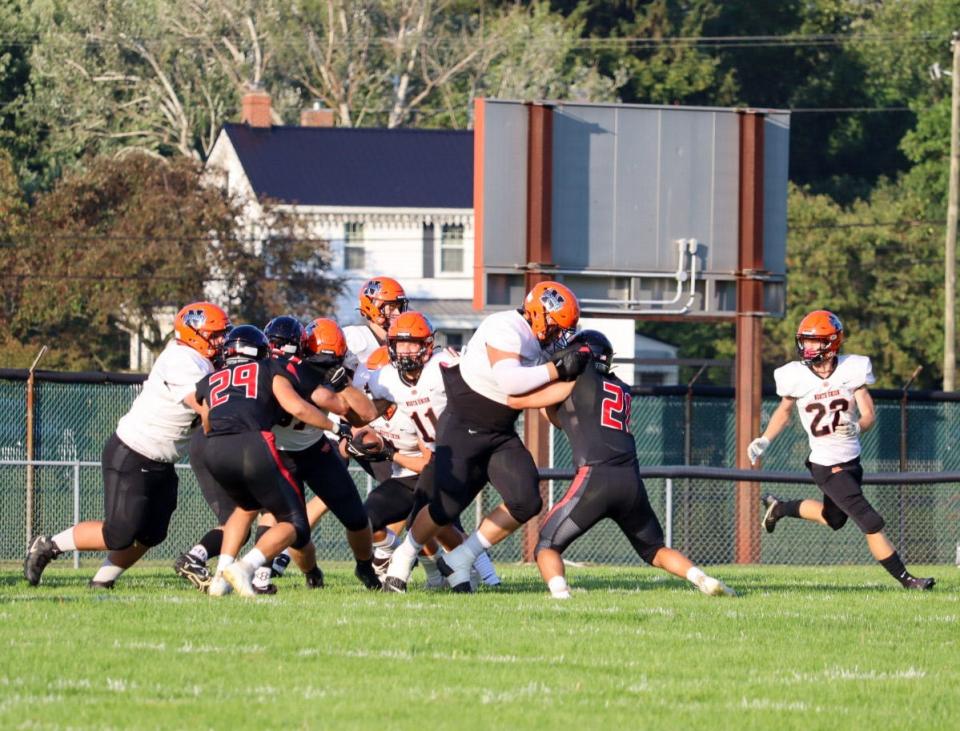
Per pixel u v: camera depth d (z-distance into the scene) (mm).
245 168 145375
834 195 199750
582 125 68500
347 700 23156
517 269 67312
